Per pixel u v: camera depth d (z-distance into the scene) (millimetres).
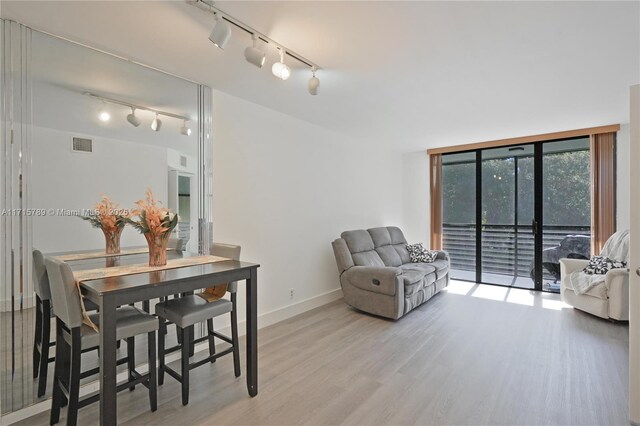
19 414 1922
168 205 2678
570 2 1691
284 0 1692
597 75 2604
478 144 5266
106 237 2340
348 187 4793
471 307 4137
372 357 2730
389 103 3312
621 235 3838
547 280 4848
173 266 2158
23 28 1954
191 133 2814
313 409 2012
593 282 3631
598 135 4309
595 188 4328
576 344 2965
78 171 2203
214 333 2594
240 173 3236
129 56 2355
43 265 1986
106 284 1685
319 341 3074
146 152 2541
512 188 5121
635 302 1855
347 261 4051
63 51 2117
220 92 3037
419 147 5660
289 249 3814
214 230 2992
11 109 1936
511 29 1950
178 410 2000
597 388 2230
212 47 2223
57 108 2109
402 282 3672
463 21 1874
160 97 2605
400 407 2031
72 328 1689
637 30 1945
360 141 5043
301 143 3979
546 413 1962
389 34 2014
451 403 2070
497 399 2111
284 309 3727
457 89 2916
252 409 2014
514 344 2982
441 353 2805
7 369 1934
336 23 1903
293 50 2221
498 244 5254
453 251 5691
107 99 2328
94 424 1870
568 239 4684
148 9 1787
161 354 2266
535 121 3979
